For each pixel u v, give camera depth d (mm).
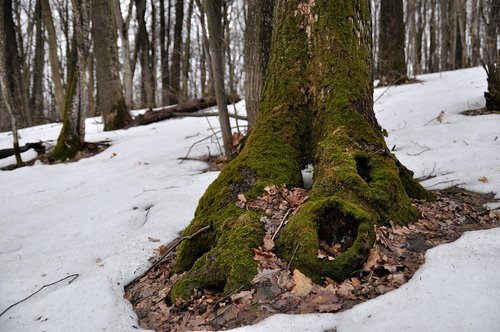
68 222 4664
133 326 2609
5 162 8133
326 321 2166
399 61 10969
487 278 2275
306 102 3768
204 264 2852
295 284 2484
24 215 5137
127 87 14461
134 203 4965
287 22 3918
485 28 18906
